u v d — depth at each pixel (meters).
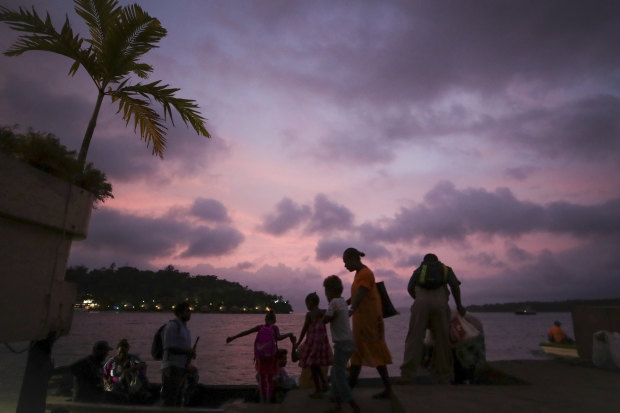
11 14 4.88
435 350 4.29
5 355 14.34
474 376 4.62
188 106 5.93
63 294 2.95
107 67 5.32
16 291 2.48
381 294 4.11
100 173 3.42
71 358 19.92
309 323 4.10
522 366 4.39
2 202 2.30
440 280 4.45
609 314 5.16
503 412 2.52
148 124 6.09
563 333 18.00
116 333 58.81
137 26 5.27
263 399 5.87
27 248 2.59
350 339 3.40
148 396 6.33
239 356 27.53
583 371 4.09
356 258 4.08
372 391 4.09
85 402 5.60
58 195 2.83
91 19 5.54
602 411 2.53
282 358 6.88
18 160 2.45
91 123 4.96
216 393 6.65
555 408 2.60
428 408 2.63
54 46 5.08
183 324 5.77
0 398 7.80
